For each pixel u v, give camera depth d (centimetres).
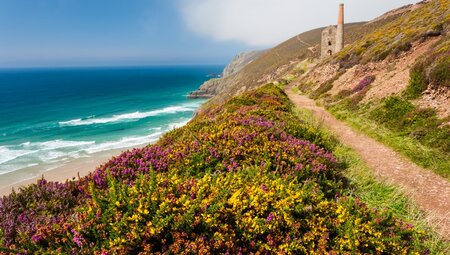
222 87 13438
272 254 455
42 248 410
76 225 446
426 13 3152
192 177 633
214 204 487
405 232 544
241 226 477
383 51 2697
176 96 13638
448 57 1562
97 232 427
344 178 834
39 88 17600
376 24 9338
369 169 1052
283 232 499
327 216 538
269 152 804
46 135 5894
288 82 5581
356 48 3453
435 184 944
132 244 408
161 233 437
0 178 3462
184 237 434
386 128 1520
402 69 2189
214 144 833
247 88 9962
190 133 1070
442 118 1320
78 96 13350
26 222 493
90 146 4906
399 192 815
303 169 745
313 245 473
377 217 566
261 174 681
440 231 655
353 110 2031
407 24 3247
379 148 1338
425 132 1284
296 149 850
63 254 385
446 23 2361
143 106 10125
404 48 2481
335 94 2766
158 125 6712
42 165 3909
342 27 6384
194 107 9819
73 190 621
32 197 581
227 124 1075
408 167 1098
